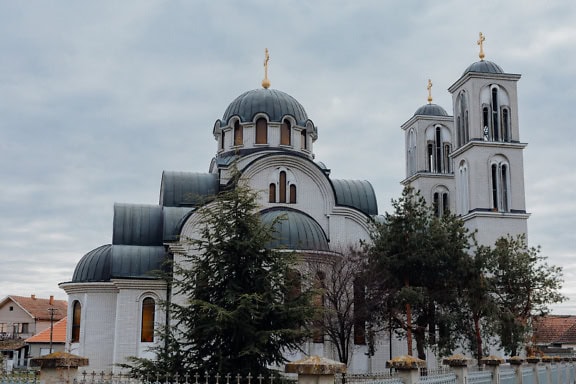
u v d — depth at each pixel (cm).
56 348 7644
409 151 7344
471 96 5747
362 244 4309
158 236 5038
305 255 4084
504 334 4128
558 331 8069
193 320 2386
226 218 2538
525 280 4578
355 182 5700
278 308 2375
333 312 3669
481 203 5503
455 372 2192
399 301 3828
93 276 4806
